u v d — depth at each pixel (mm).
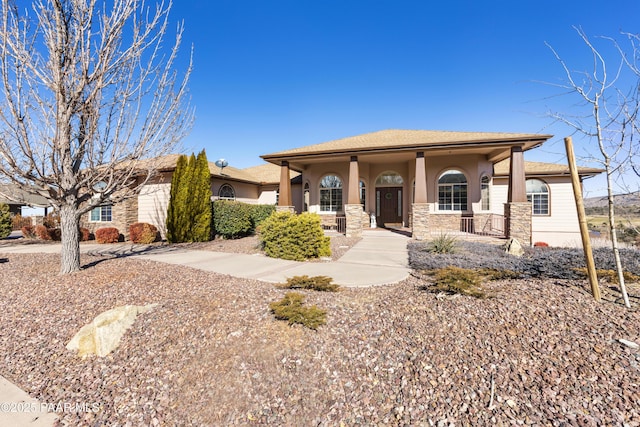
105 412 2615
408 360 2994
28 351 3520
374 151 12594
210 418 2506
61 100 5605
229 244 12602
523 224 11273
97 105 5934
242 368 3051
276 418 2459
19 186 5707
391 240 12195
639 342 2936
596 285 4074
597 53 4137
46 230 14852
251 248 11312
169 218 13352
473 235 12469
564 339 3086
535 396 2396
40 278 5984
